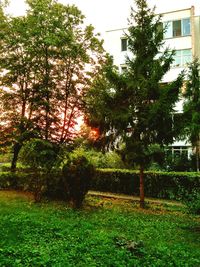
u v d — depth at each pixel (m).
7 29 24.45
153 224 13.72
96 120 18.58
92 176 17.47
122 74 18.39
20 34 24.20
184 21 40.91
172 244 10.85
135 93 18.00
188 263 8.69
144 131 17.81
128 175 23.88
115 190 24.48
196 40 41.84
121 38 43.66
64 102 24.70
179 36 40.88
